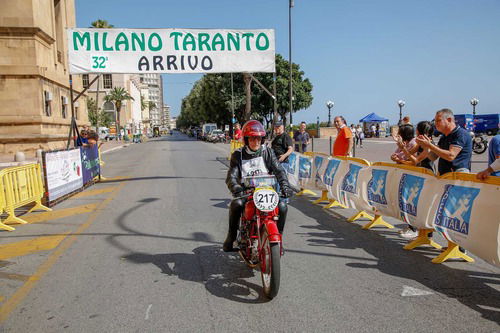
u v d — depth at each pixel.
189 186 11.09
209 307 3.55
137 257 4.98
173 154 25.97
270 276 3.54
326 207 8.04
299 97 53.00
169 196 9.46
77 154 10.30
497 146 4.86
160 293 3.87
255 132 4.11
